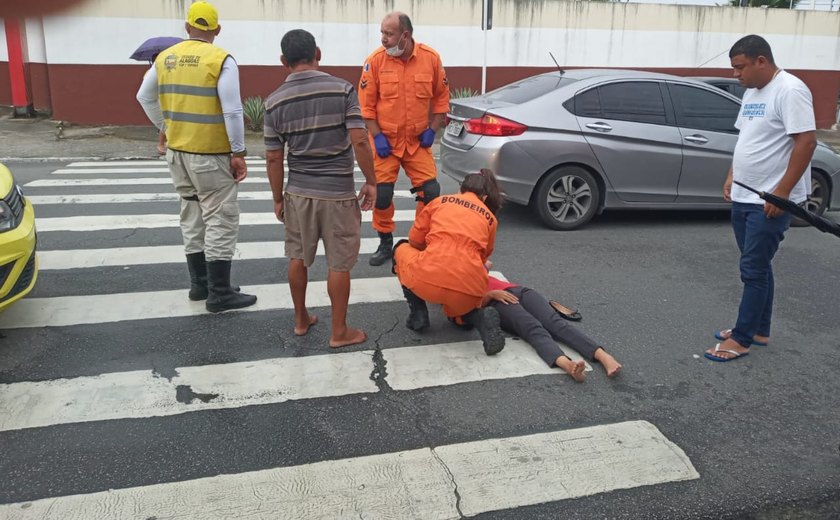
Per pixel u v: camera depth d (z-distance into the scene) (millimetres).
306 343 4141
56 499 2689
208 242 4406
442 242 3943
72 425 3201
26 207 4199
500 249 6207
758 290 4004
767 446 3215
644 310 4859
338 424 3285
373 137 5336
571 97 6707
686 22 17359
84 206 7535
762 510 2787
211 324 4375
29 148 12000
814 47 18453
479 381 3729
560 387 3705
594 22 16797
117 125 14766
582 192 6820
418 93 5270
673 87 7020
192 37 4164
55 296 4785
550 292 5160
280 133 3777
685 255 6203
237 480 2840
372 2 15289
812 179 7477
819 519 2760
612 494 2832
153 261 5605
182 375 3701
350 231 3912
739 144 3953
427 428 3270
